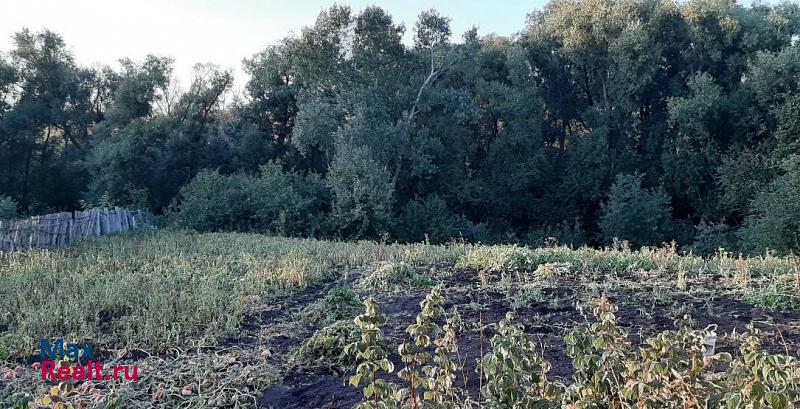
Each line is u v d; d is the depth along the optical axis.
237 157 28.52
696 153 24.20
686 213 26.42
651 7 27.69
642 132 28.36
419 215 23.66
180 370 5.75
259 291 9.02
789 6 27.94
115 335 6.94
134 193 24.94
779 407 2.55
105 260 11.49
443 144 26.11
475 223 27.23
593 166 26.55
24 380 5.49
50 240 14.59
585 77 30.30
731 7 26.23
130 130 25.70
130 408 4.95
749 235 20.08
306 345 6.18
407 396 3.50
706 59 27.05
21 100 29.72
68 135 30.45
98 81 31.45
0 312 7.75
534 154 27.55
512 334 3.28
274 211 21.28
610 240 24.39
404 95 24.42
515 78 28.19
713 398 2.97
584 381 3.32
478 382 5.05
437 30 25.91
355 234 21.58
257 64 29.30
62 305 7.99
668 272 9.35
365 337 3.24
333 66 24.59
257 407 5.06
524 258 10.23
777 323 6.34
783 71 21.95
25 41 29.30
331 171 22.22
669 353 3.09
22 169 29.23
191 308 7.82
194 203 20.94
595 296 7.62
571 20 28.72
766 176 21.77
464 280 9.41
